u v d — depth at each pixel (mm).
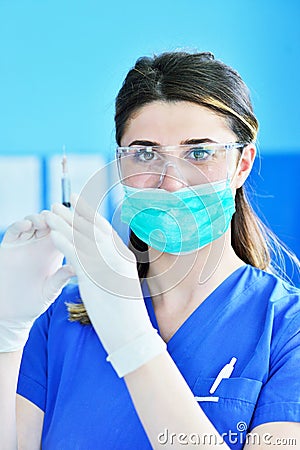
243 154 1326
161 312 1341
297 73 4168
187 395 1042
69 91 4102
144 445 1214
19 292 1200
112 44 4117
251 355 1251
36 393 1361
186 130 1229
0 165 4035
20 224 1164
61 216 1129
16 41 4055
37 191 4082
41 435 1343
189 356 1274
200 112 1237
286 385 1187
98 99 4113
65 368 1325
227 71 1289
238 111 1283
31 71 4078
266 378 1228
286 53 4160
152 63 1283
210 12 4145
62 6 4070
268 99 4164
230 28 4145
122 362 1051
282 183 4125
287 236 4102
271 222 4109
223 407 1207
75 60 4094
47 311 1434
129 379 1052
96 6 4094
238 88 1295
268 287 1341
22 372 1375
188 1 4137
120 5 4109
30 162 4078
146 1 4113
